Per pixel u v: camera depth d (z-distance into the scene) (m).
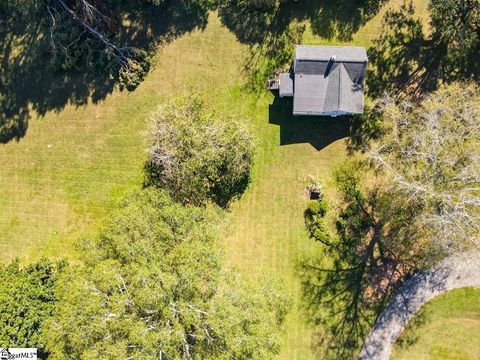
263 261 42.56
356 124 42.38
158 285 31.91
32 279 37.12
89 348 32.28
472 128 35.16
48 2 42.75
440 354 41.09
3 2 44.34
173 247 34.78
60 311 33.97
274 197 42.78
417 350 41.31
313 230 42.22
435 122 35.53
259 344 32.50
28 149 44.75
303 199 42.53
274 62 43.09
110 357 31.66
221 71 43.62
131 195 38.34
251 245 42.69
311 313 42.12
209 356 32.72
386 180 41.31
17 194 44.66
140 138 43.81
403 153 37.88
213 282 33.41
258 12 43.41
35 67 44.88
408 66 42.44
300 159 42.75
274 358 41.81
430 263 40.69
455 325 41.19
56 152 44.53
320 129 42.66
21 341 35.00
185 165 38.78
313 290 42.22
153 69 44.00
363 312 41.91
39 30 44.72
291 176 42.75
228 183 42.16
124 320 31.70
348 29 42.97
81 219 44.03
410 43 42.47
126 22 44.38
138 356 31.36
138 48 43.78
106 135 44.16
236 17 43.66
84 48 43.28
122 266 34.28
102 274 32.56
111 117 44.16
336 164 42.53
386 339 41.56
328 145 42.59
